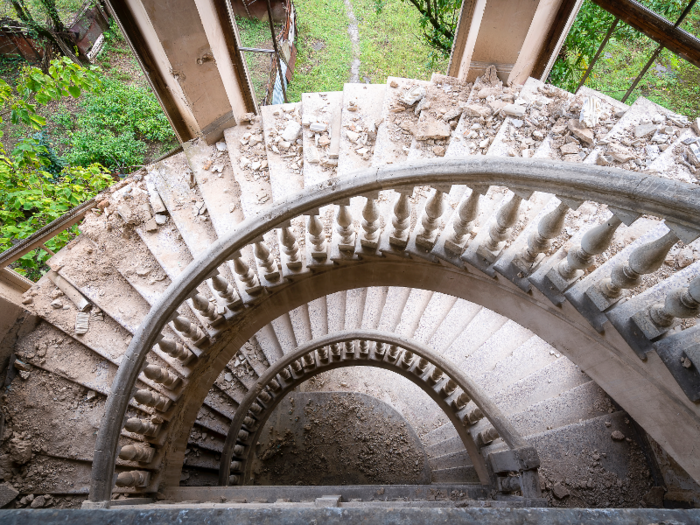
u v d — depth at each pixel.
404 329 6.40
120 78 11.28
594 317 3.15
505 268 3.62
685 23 5.93
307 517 0.88
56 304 5.05
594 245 2.79
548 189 2.69
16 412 4.59
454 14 7.38
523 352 5.78
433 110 5.22
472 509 0.88
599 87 6.89
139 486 4.05
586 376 5.25
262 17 10.87
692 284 2.43
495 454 4.48
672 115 4.46
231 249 3.73
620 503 4.23
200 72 5.00
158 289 5.09
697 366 2.63
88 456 4.45
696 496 3.92
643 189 2.26
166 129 10.14
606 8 4.04
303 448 6.98
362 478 6.72
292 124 5.62
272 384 6.18
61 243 7.15
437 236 4.08
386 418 7.09
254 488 4.47
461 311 6.48
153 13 4.24
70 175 7.57
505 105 4.93
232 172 5.57
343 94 5.67
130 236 5.45
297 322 6.75
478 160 2.91
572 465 4.49
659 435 3.31
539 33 5.01
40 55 11.31
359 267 4.69
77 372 4.79
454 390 5.72
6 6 10.69
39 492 4.30
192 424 5.09
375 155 5.11
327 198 3.47
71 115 10.36
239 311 4.66
